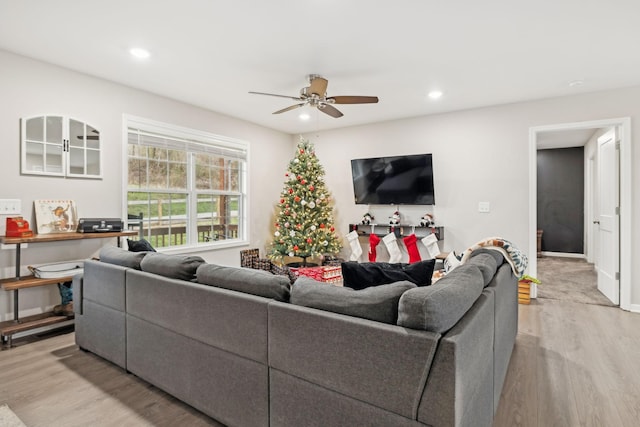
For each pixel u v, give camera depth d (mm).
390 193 5176
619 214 3955
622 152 3834
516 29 2584
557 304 4027
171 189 4383
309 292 1593
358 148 5555
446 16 2410
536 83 3699
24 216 3061
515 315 2820
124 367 2365
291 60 3141
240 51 2967
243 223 5336
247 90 3936
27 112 3074
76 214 3377
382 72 3410
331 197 5844
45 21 2484
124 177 3777
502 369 2092
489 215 4562
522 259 2736
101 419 1868
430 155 4781
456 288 1439
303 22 2498
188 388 1955
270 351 1609
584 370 2422
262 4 2271
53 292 3281
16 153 3014
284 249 5215
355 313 1439
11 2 2242
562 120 4125
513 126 4395
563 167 7520
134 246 3068
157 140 4148
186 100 4297
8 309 2994
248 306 1680
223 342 1781
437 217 4926
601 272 4527
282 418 1584
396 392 1258
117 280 2375
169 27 2574
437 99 4246
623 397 2080
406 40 2764
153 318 2133
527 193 4332
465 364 1231
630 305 3779
